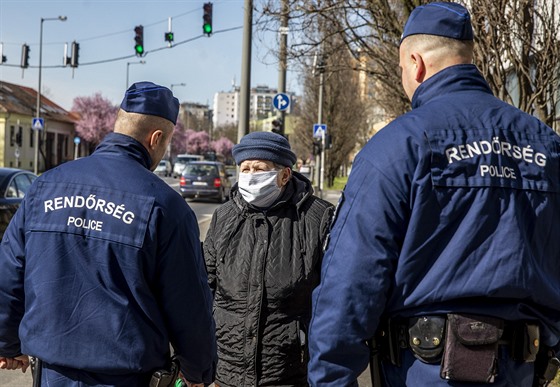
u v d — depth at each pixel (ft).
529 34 21.56
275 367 9.99
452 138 6.36
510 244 6.14
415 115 6.58
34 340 7.33
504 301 6.17
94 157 7.97
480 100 6.74
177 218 7.61
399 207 6.19
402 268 6.18
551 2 22.09
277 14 29.78
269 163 10.43
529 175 6.45
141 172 7.81
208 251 10.89
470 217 6.18
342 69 33.68
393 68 31.07
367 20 29.35
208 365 8.02
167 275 7.52
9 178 37.70
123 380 7.29
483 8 21.04
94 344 7.21
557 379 15.75
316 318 6.33
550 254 6.56
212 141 423.64
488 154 6.37
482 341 6.02
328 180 150.20
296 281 10.07
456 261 6.10
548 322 6.47
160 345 7.53
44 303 7.34
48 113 209.26
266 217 10.53
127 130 8.13
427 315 6.17
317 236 10.31
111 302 7.29
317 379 6.27
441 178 6.19
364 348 6.24
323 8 28.40
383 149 6.37
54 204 7.64
